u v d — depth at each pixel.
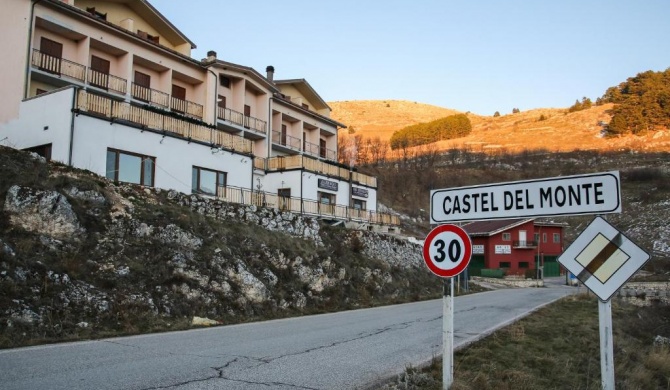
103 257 14.27
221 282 16.30
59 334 10.73
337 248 26.03
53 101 20.17
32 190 14.49
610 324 4.61
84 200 15.98
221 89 35.03
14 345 9.58
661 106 113.62
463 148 115.88
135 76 29.34
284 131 42.25
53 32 25.03
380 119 194.62
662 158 92.56
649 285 32.91
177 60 30.98
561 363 9.24
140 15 31.48
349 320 16.03
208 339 11.12
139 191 19.09
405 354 9.70
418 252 35.62
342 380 7.38
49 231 14.05
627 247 4.57
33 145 20.47
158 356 8.80
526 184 5.27
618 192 4.64
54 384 6.62
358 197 37.50
